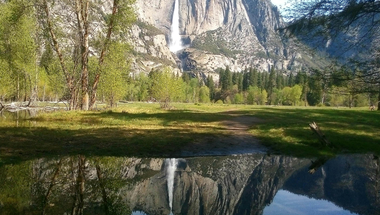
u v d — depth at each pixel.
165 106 48.19
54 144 11.20
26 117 21.48
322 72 11.00
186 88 113.88
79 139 12.36
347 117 28.19
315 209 5.80
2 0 29.78
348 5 9.96
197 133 15.63
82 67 25.84
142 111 30.62
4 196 5.96
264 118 27.16
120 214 5.32
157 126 17.98
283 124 20.41
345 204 6.12
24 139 11.62
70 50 26.14
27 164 8.53
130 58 34.00
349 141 13.83
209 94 127.50
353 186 7.55
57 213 5.17
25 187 6.59
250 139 14.50
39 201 5.77
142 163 9.66
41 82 51.66
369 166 9.94
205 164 9.99
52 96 63.88
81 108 26.50
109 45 26.88
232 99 122.75
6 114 25.66
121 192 6.70
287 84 138.50
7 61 31.23
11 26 29.17
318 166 9.91
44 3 23.45
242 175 8.65
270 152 12.16
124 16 25.56
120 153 10.65
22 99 47.09
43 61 34.00
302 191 7.21
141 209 5.71
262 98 110.44
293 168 9.62
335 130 17.41
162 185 7.48
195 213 5.62
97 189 6.76
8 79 32.94
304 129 16.97
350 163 10.34
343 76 10.64
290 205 6.11
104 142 12.03
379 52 10.22
